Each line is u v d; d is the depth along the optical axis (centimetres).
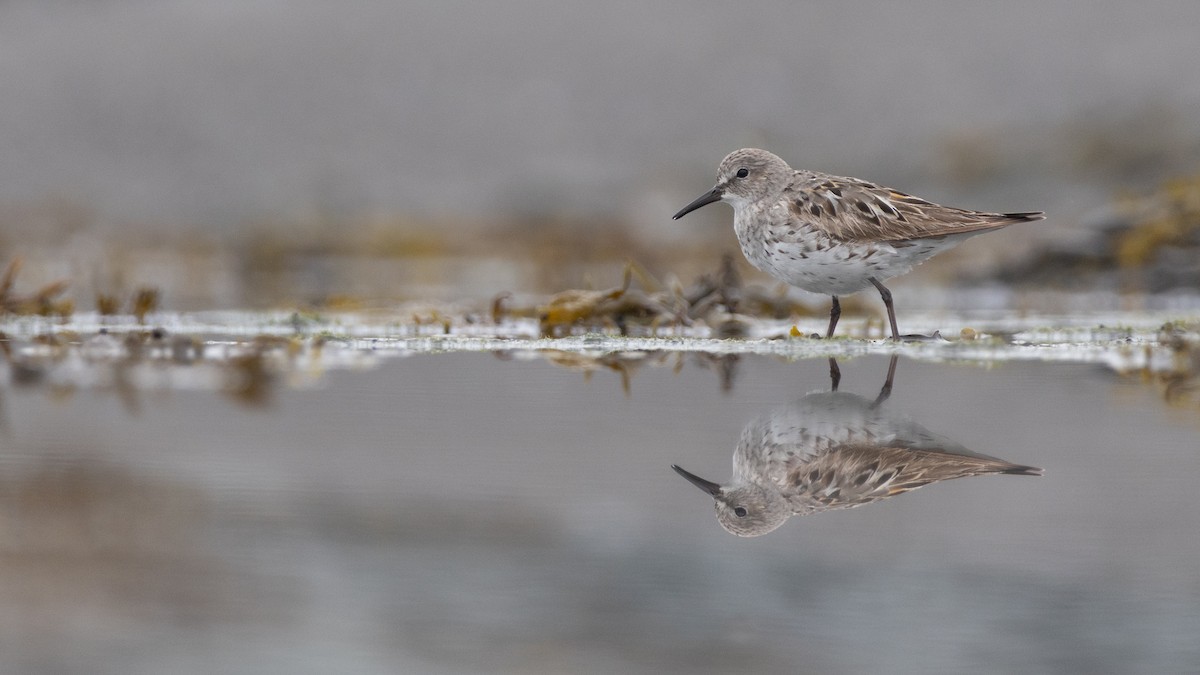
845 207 1379
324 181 3372
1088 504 686
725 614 505
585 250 3102
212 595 521
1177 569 568
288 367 1227
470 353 1356
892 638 488
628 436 868
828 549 606
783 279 1449
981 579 552
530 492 702
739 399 1030
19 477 723
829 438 863
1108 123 3225
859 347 1380
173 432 866
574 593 532
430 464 768
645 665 452
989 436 870
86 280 2562
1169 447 826
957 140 3244
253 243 3106
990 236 3039
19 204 3219
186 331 1608
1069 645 484
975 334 1506
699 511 671
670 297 1714
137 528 616
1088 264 2556
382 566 563
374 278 2809
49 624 489
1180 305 2197
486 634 481
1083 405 993
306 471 745
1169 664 457
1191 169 3088
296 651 462
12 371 1182
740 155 1476
